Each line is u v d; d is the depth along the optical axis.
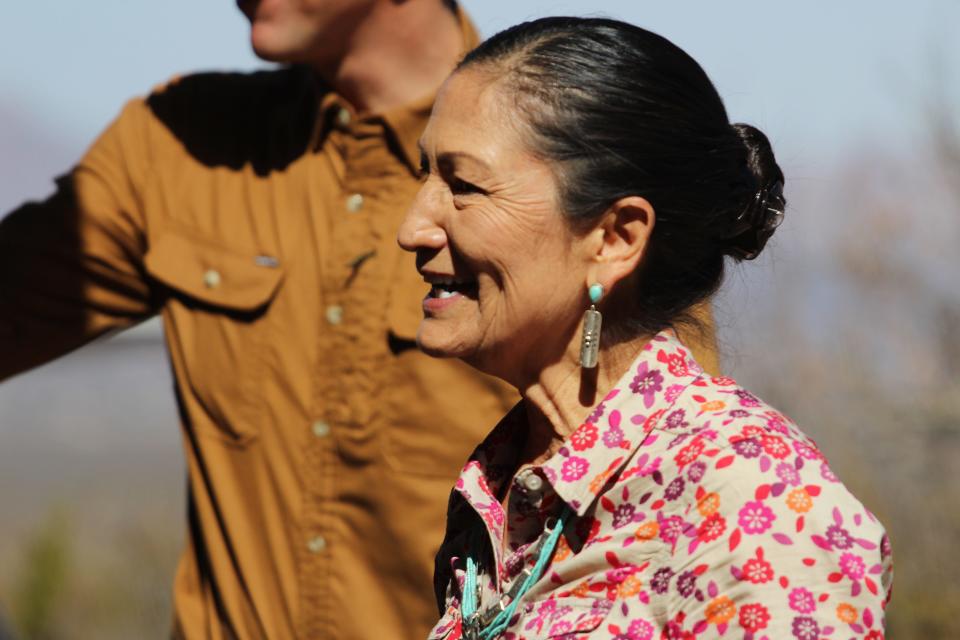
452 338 3.18
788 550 2.84
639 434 3.07
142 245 5.41
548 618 3.02
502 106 3.11
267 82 5.37
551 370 3.20
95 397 37.94
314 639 5.00
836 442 12.75
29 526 27.12
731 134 3.23
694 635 2.88
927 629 11.42
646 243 3.13
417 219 3.17
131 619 19.95
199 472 5.18
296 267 5.12
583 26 3.16
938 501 12.07
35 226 5.43
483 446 3.38
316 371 5.04
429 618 4.93
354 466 4.96
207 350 5.16
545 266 3.11
